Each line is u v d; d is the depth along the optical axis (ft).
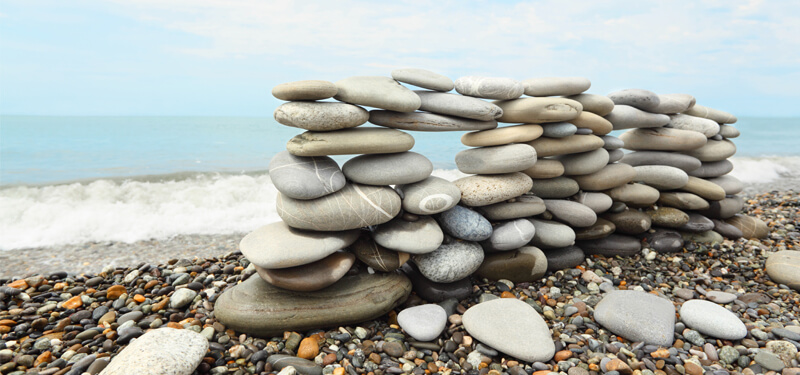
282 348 8.25
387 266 9.64
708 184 14.42
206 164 29.32
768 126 78.43
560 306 9.96
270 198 20.72
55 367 7.48
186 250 14.66
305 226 9.00
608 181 12.94
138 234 16.01
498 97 11.01
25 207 17.57
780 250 13.55
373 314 9.03
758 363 7.71
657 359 7.73
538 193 12.75
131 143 38.09
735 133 15.61
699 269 12.19
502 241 10.87
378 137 9.39
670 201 14.12
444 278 9.83
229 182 22.94
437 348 8.24
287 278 8.65
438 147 37.22
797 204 19.39
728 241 14.12
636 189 13.46
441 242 9.80
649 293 10.53
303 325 8.58
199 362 7.22
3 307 9.74
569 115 11.28
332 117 8.78
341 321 8.79
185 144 38.55
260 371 7.52
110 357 7.66
